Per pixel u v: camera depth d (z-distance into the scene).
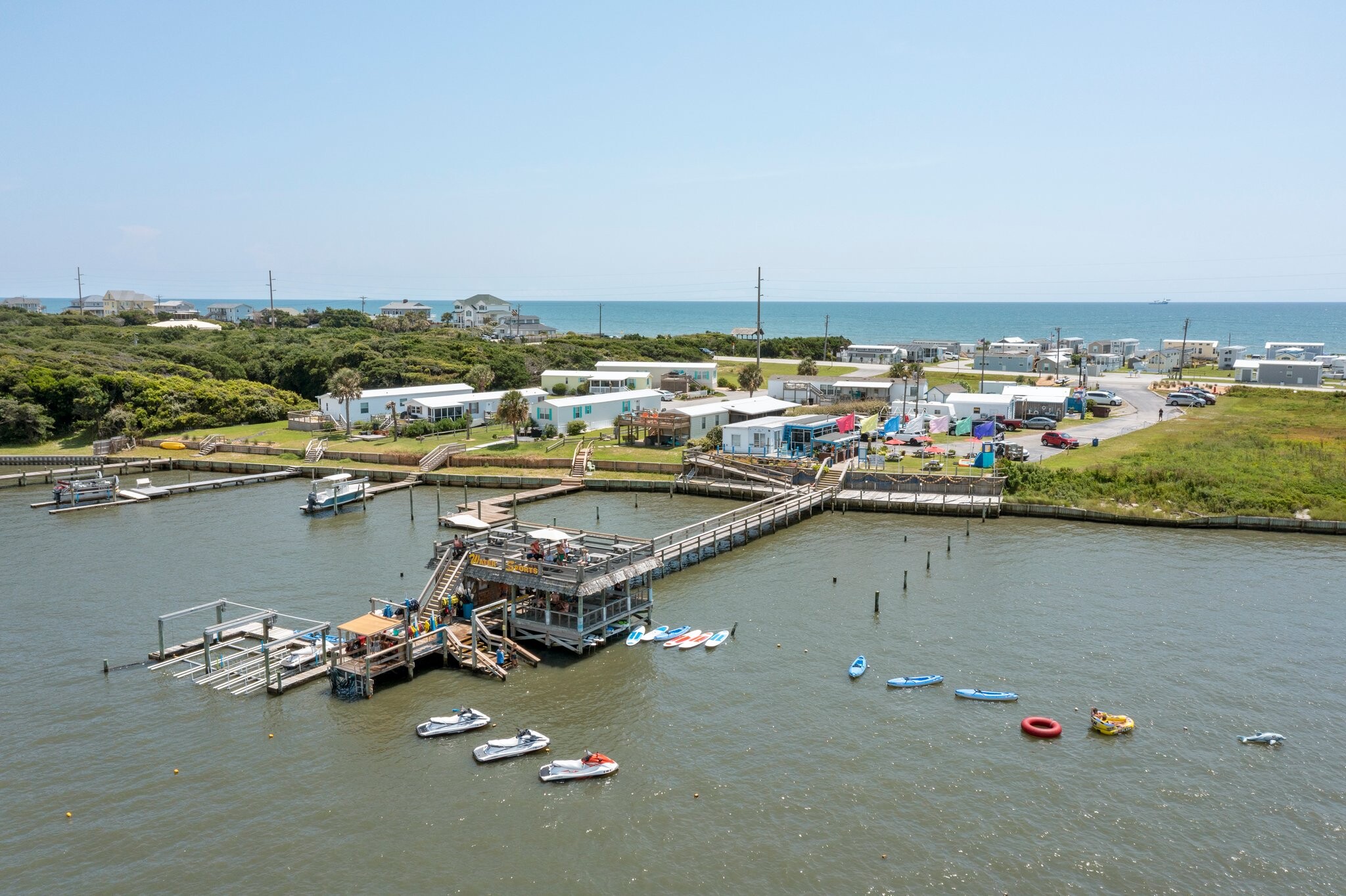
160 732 45.31
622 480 102.62
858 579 68.44
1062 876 34.47
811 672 52.03
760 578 69.25
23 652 55.00
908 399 143.62
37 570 71.50
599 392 148.75
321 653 53.66
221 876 34.72
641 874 34.75
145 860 35.66
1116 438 113.50
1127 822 37.81
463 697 49.25
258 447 119.50
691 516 88.50
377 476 108.00
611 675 51.94
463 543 60.81
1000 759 42.59
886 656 54.16
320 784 40.81
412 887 34.06
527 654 53.62
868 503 90.25
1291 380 167.00
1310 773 41.25
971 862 35.31
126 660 54.03
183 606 63.34
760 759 42.78
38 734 45.03
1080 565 71.25
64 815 38.47
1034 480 92.12
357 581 68.50
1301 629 57.44
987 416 124.19
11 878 34.53
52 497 100.50
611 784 40.75
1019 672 51.62
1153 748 43.53
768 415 127.06
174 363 154.25
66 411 131.12
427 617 56.53
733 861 35.50
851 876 34.53
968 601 63.22
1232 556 73.38
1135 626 58.16
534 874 34.81
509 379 165.62
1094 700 48.25
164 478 112.19
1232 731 44.94
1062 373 182.25
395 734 45.12
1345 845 36.28
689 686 50.31
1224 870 34.81
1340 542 77.94
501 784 40.75
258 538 81.56
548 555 57.19
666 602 63.91
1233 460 98.44
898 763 42.38
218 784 40.72
